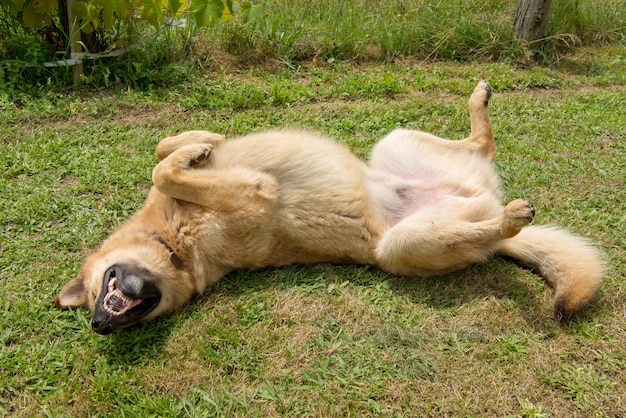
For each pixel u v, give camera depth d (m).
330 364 1.44
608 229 1.78
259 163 1.67
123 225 1.71
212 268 1.66
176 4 2.41
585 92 2.61
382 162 1.86
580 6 3.26
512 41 2.96
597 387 1.38
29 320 1.54
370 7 3.17
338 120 2.30
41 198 1.88
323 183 1.67
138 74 2.49
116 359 1.47
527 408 1.33
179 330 1.54
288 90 2.52
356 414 1.34
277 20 2.86
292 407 1.35
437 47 2.95
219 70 2.68
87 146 2.14
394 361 1.44
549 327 1.51
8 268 1.67
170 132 2.21
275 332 1.51
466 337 1.48
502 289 1.61
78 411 1.36
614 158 2.07
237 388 1.40
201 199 1.60
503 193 1.83
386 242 1.65
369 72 2.76
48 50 2.49
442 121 2.31
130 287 1.54
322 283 1.65
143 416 1.34
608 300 1.57
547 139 2.20
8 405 1.38
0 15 2.49
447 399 1.36
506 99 2.49
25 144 2.11
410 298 1.60
